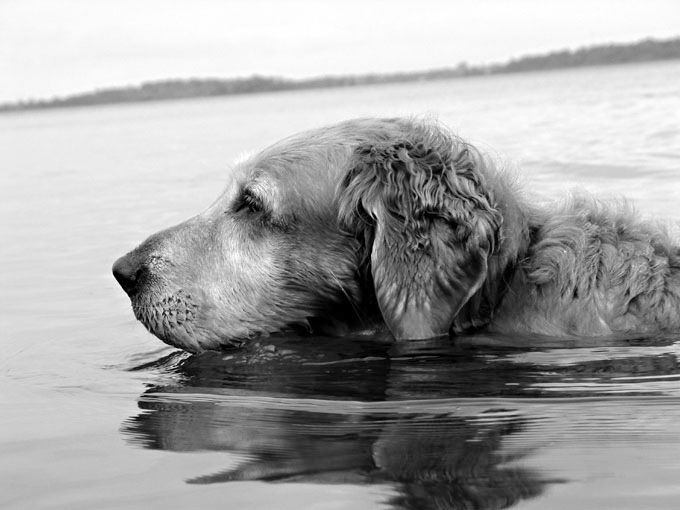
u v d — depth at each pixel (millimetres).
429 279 796
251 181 855
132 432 667
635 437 617
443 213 794
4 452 645
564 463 586
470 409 671
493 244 796
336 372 765
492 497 552
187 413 695
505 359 765
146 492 579
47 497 581
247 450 625
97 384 777
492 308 816
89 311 1026
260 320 853
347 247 834
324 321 860
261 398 718
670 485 558
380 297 807
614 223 842
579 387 703
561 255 809
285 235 844
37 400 745
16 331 965
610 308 802
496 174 838
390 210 808
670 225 906
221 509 555
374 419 663
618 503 542
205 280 858
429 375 743
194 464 610
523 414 659
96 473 607
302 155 850
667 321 805
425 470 583
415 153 827
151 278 863
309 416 675
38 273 1233
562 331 803
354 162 836
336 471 588
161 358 847
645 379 712
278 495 564
